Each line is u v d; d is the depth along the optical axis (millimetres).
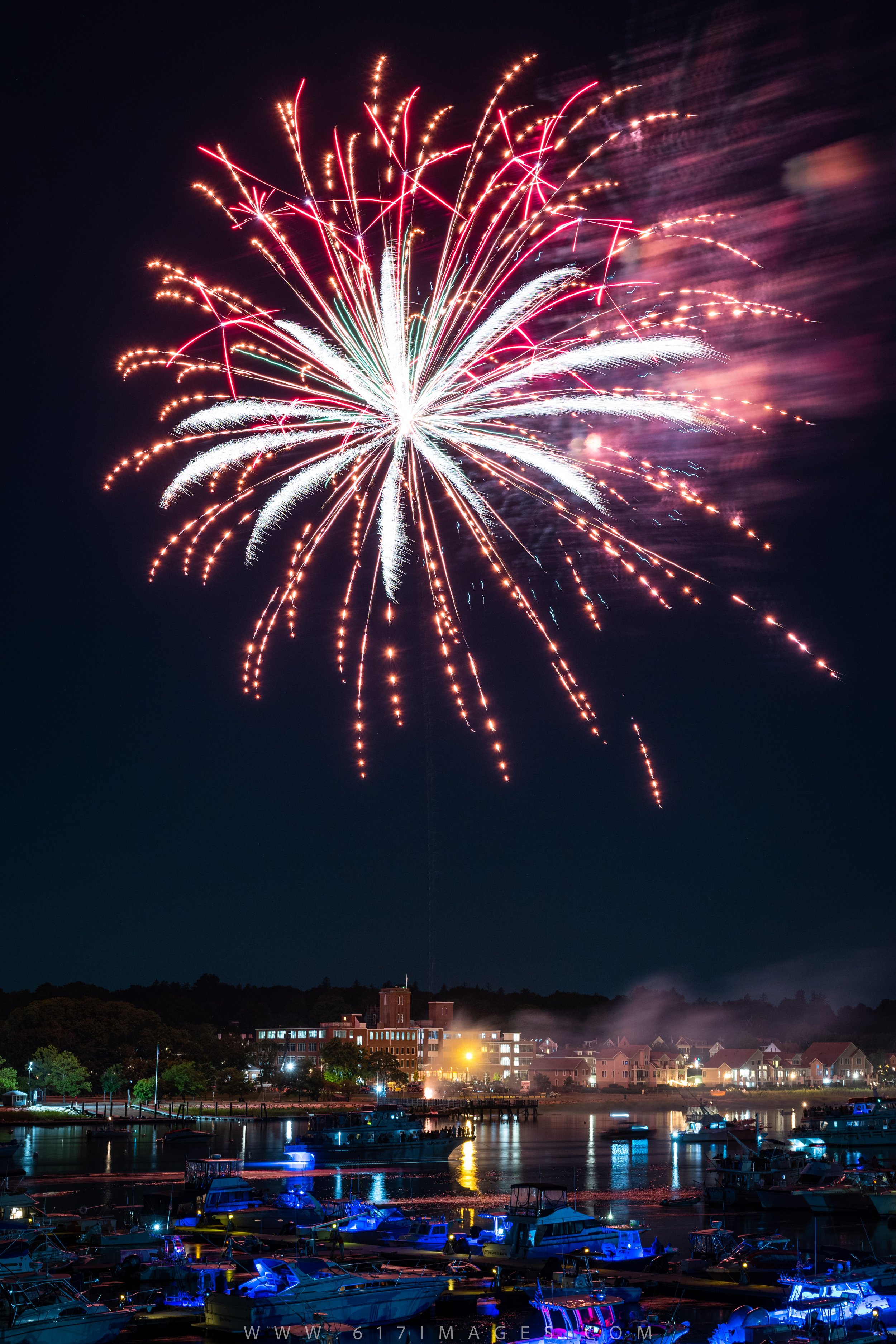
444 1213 91625
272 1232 79000
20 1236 68375
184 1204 90062
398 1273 60062
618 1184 114000
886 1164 130125
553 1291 59625
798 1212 95625
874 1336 53406
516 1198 73000
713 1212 95375
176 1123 189250
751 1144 157500
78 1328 52531
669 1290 62062
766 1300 59750
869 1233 85750
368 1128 136125
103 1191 103625
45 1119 191250
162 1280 62938
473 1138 173875
